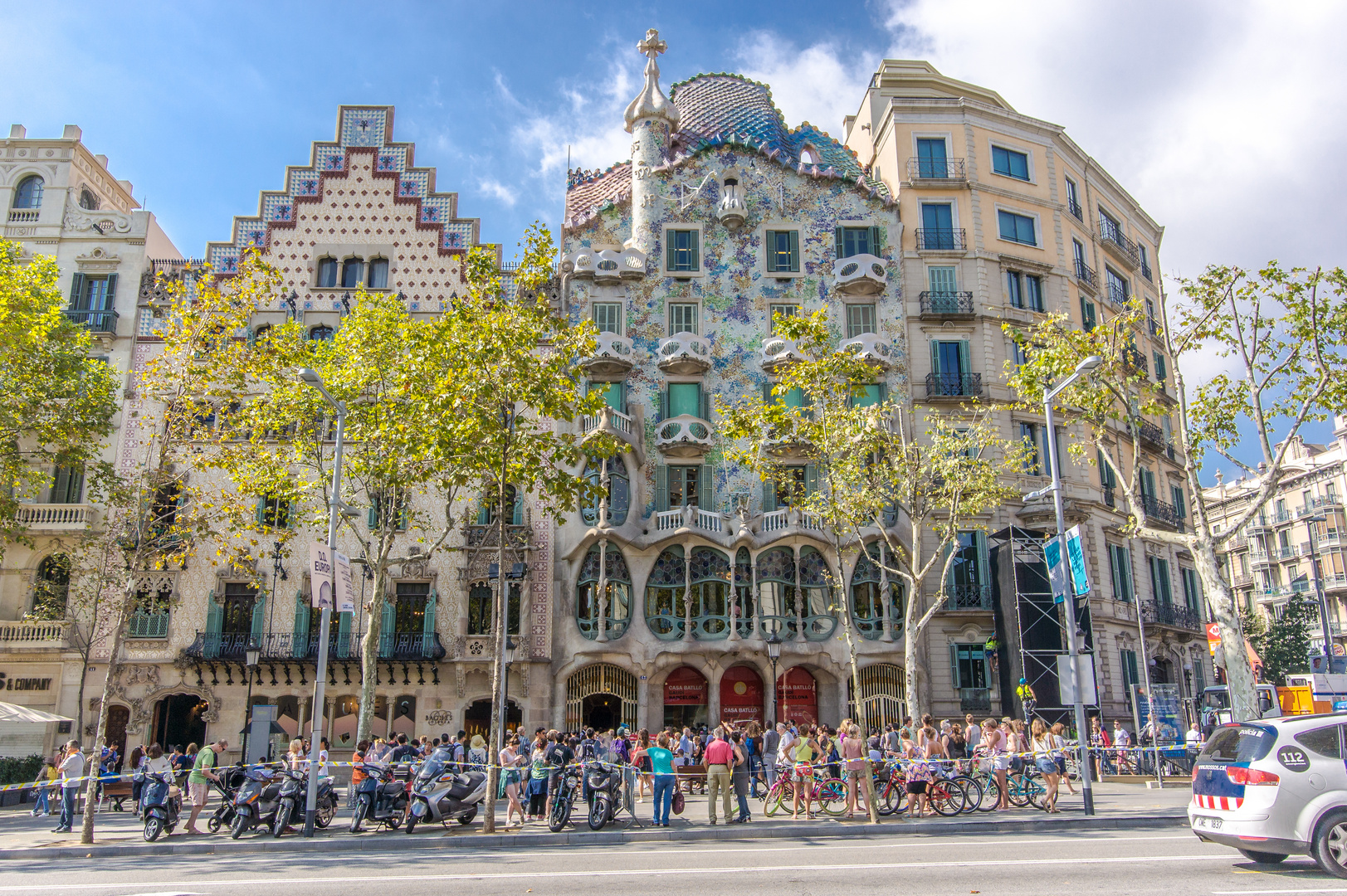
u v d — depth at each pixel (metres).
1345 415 23.45
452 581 32.56
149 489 20.55
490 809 17.36
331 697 31.97
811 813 18.72
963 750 22.00
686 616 31.39
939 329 36.69
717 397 27.20
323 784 19.11
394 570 32.56
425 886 11.43
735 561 32.19
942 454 25.28
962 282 37.41
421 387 22.75
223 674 31.95
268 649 31.64
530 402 19.77
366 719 24.27
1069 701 19.39
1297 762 11.59
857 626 32.12
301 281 35.69
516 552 32.78
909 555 33.00
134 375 34.34
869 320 36.75
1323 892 10.21
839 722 31.45
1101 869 11.94
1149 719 28.94
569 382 20.92
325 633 18.84
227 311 21.27
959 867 12.21
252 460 25.67
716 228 37.38
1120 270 44.94
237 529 24.89
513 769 18.75
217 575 32.47
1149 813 18.47
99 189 38.72
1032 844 14.63
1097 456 37.66
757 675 32.84
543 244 20.06
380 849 16.23
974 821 17.66
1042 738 22.77
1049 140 41.06
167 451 20.83
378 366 25.52
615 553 32.47
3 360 26.27
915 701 22.22
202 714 32.25
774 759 23.42
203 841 16.81
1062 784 24.42
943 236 37.81
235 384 22.05
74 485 33.53
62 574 32.62
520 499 33.44
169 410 20.77
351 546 32.62
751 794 23.94
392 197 36.62
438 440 20.53
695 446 33.97
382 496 26.69
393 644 31.72
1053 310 38.75
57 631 31.72
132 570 19.62
